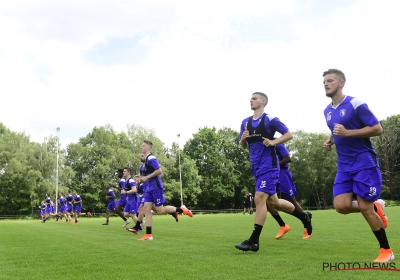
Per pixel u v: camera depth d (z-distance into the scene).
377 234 3.91
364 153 4.03
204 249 5.19
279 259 4.07
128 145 57.19
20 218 45.19
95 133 60.41
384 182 56.44
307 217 6.49
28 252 5.33
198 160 65.56
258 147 5.21
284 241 6.06
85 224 16.62
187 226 11.67
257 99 5.33
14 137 49.19
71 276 3.39
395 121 58.78
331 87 4.28
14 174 46.09
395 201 51.12
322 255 4.34
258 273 3.27
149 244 6.11
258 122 5.23
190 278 3.13
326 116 4.49
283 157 7.14
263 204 4.96
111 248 5.61
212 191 62.66
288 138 5.02
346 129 4.07
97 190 54.38
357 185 3.98
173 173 60.09
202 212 58.12
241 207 65.50
